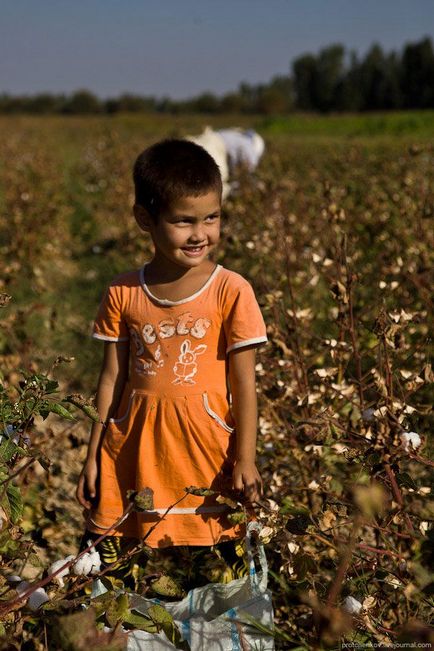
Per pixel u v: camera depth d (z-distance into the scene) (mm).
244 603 1967
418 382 2252
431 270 3809
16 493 1896
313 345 3461
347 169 8648
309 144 19344
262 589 1998
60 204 9062
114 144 14562
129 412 2115
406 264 3770
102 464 2150
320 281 4500
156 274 2109
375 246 5230
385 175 7836
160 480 2070
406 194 5477
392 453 2014
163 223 1995
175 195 1954
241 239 4594
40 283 5059
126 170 11031
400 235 4980
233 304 2043
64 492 3229
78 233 8727
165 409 2061
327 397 2723
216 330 2062
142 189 2020
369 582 2182
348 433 2172
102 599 1819
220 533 2070
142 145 15117
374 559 2107
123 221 7934
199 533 2061
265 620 1953
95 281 6574
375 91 94875
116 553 2160
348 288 2764
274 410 2848
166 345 2068
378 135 27859
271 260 4223
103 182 11328
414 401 3348
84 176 12969
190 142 2072
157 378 2074
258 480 2053
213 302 2051
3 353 4258
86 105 96312
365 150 14055
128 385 2150
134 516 2125
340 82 97625
